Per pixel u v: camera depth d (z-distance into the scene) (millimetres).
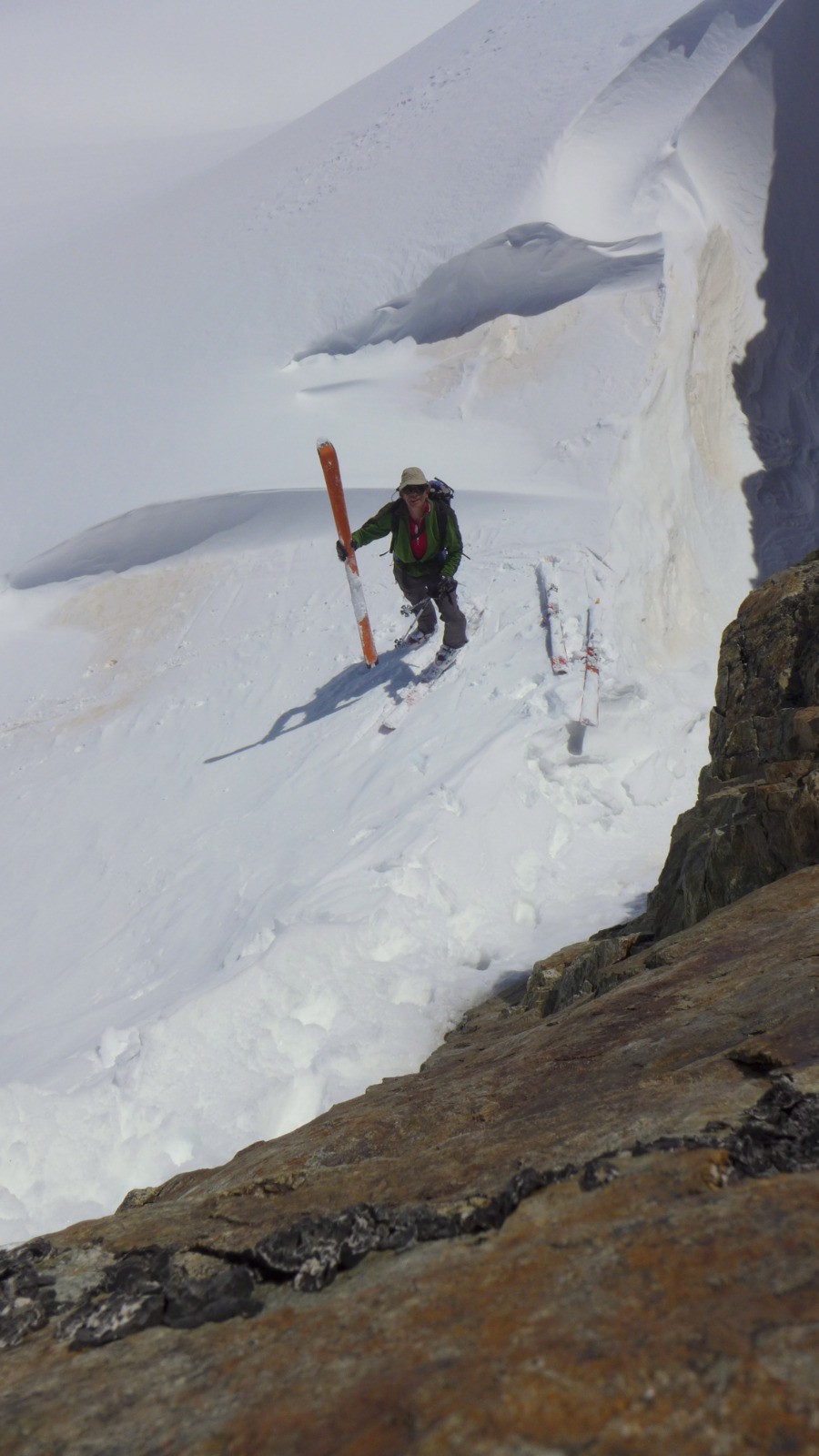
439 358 16828
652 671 9336
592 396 14688
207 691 11016
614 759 7801
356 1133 2047
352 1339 881
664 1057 1823
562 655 8508
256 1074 4918
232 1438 754
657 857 7129
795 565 5586
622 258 16156
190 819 8914
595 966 3984
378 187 21016
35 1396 968
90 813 9641
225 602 12500
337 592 11695
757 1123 1226
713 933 2809
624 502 12188
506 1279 907
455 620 8953
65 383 18453
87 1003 6973
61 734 11367
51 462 15992
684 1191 1042
